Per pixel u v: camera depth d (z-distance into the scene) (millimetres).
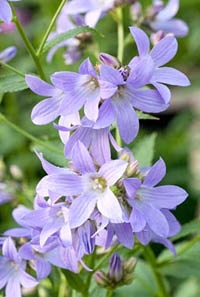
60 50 494
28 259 298
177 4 393
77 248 274
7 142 522
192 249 369
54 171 274
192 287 453
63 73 268
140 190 275
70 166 276
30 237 306
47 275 296
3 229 436
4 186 381
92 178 269
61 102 273
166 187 276
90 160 267
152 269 366
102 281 314
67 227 266
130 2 369
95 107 264
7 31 506
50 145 343
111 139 271
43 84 278
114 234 286
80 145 265
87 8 374
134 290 396
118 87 271
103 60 273
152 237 302
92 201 265
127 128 269
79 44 374
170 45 275
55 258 297
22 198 381
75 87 270
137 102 271
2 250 303
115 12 373
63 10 374
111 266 312
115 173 265
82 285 312
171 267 366
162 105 270
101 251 334
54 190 265
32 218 273
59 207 273
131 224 263
